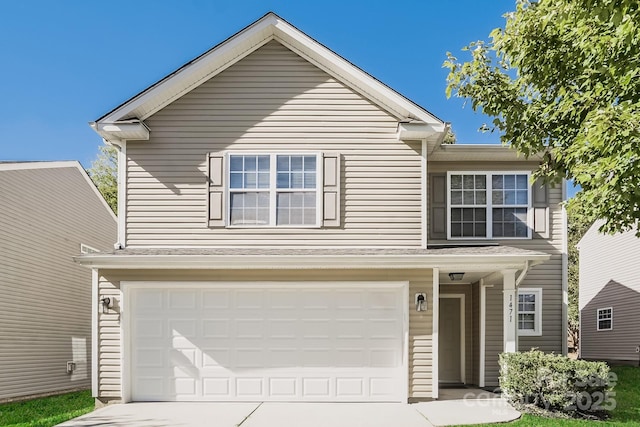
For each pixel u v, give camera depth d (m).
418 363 10.50
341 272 10.71
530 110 9.01
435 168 13.24
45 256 15.12
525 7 8.43
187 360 10.65
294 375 10.61
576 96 7.81
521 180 13.23
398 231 11.10
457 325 13.64
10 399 13.23
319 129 11.30
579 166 7.32
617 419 9.07
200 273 10.74
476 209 13.18
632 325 20.59
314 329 10.70
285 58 11.45
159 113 11.28
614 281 22.09
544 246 13.09
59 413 11.12
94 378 10.44
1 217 13.09
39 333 14.70
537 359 9.50
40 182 14.95
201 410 9.66
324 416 9.06
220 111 11.30
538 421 8.70
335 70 11.38
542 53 8.45
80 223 17.31
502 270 10.66
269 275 10.74
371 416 9.04
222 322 10.73
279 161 11.27
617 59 7.23
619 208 7.59
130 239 11.02
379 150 11.26
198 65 10.98
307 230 11.10
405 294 10.61
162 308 10.73
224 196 11.11
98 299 10.61
